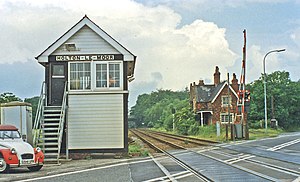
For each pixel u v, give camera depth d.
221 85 81.44
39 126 27.31
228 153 29.19
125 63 29.20
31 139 28.11
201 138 56.47
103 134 28.72
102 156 28.22
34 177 18.38
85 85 29.06
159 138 59.03
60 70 29.19
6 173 19.84
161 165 22.17
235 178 15.97
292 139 45.19
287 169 18.61
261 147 34.19
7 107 27.14
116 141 28.67
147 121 181.62
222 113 80.19
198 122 79.44
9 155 19.83
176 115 88.56
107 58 29.14
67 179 17.25
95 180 16.69
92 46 29.22
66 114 28.48
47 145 26.92
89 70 29.17
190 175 17.48
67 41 29.22
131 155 29.19
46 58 29.02
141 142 51.62
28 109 27.91
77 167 21.86
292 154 26.73
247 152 29.30
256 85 89.38
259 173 17.28
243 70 51.88
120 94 28.95
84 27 29.30
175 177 16.92
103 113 28.84
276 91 86.00
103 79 29.08
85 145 28.59
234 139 46.91
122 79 29.06
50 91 29.08
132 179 16.69
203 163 22.42
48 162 25.00
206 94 83.38
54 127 28.27
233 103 79.50
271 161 22.47
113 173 19.02
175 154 30.03
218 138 51.84
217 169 19.28
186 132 75.81
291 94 88.62
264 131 65.44
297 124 89.06
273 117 81.38
